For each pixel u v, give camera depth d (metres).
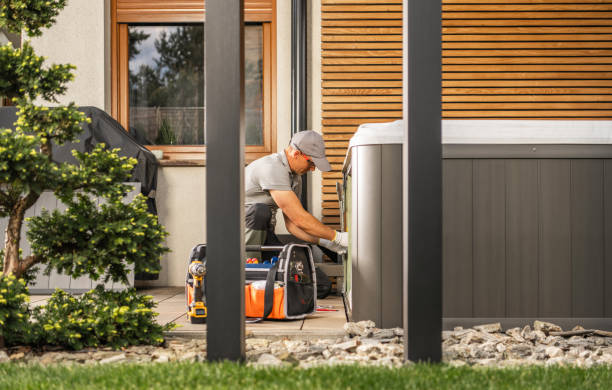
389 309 2.41
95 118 3.75
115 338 2.05
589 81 4.23
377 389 1.36
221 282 1.75
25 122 1.99
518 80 4.25
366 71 4.25
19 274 2.07
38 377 1.48
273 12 4.41
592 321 2.41
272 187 3.05
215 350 1.74
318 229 2.99
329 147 4.25
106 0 4.42
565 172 2.43
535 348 2.08
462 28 4.24
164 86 4.52
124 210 2.13
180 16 4.43
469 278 2.43
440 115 1.75
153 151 4.30
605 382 1.46
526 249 2.43
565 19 4.24
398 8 4.23
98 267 2.04
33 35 2.19
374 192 2.44
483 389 1.37
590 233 2.43
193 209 4.32
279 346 2.12
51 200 3.75
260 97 4.47
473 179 2.43
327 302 3.38
